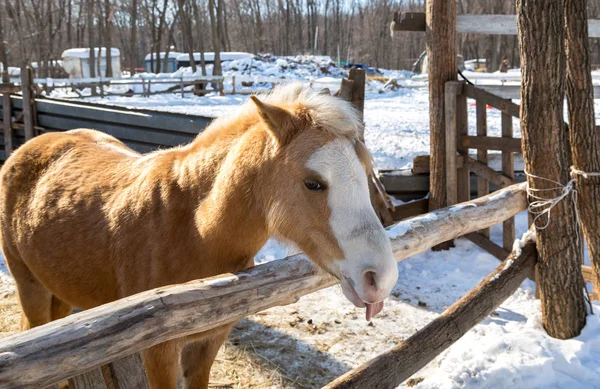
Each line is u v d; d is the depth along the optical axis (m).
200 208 2.32
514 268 3.60
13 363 1.38
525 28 3.45
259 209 2.21
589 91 3.62
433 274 5.21
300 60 32.81
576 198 3.65
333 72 31.36
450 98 5.46
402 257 2.92
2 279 4.95
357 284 1.87
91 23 32.38
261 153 2.15
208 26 52.25
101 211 2.62
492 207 3.75
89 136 3.32
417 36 58.84
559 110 3.50
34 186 3.01
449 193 5.62
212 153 2.39
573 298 3.60
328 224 1.95
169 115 6.51
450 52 5.51
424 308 4.49
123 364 1.73
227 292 2.00
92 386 1.64
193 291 1.89
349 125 2.00
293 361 3.64
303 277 2.32
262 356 3.69
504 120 5.49
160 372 2.32
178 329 1.80
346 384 2.33
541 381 3.20
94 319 1.60
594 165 3.69
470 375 3.26
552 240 3.57
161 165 2.54
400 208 5.76
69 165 2.97
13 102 8.36
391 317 4.32
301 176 1.98
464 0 45.84
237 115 2.44
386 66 60.97
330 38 66.88
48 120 7.96
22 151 3.22
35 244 2.84
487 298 3.30
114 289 2.61
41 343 1.46
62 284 2.77
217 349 2.68
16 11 32.88
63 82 20.22
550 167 3.53
